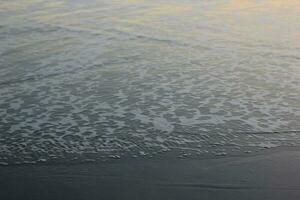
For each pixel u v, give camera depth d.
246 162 4.31
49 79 6.56
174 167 4.23
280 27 9.59
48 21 10.33
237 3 12.21
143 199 3.74
